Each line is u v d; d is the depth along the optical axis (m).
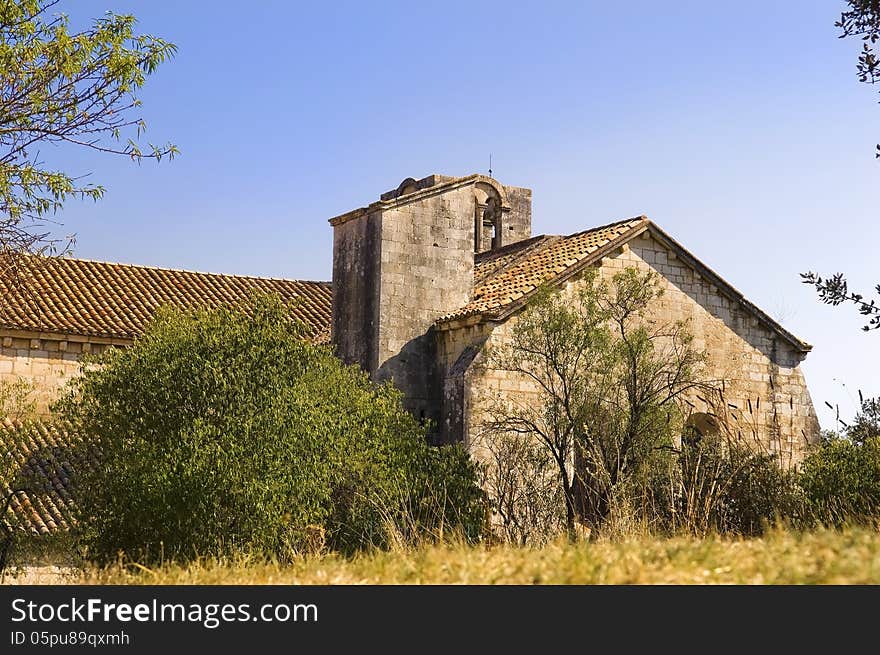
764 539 10.66
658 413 24.33
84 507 22.45
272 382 21.27
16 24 16.84
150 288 37.50
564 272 28.75
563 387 24.91
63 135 17.17
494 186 43.69
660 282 30.16
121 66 17.23
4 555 22.86
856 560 7.88
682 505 20.00
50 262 36.22
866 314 16.25
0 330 31.70
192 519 19.53
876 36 16.31
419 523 20.98
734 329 30.83
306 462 20.75
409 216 30.20
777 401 30.98
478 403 26.83
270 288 40.88
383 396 24.66
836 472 23.58
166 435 21.02
